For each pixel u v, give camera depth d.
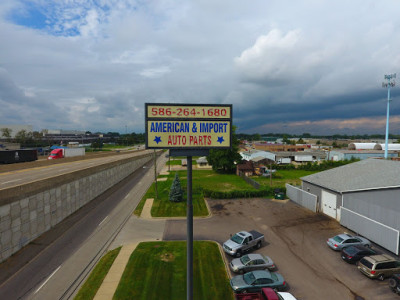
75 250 20.72
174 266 17.95
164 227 26.42
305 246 22.02
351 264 18.92
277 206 34.41
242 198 38.97
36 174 35.81
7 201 18.95
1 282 16.09
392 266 17.05
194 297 14.69
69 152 70.44
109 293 14.77
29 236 21.67
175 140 12.11
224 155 66.94
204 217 29.83
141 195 40.91
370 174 27.92
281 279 15.84
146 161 100.19
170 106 12.06
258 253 19.95
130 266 17.75
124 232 24.89
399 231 19.88
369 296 15.20
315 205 31.61
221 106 12.30
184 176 63.34
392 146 114.25
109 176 46.56
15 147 92.56
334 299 14.93
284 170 73.50
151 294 14.73
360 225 23.81
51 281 16.25
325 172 34.94
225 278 16.75
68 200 29.28
